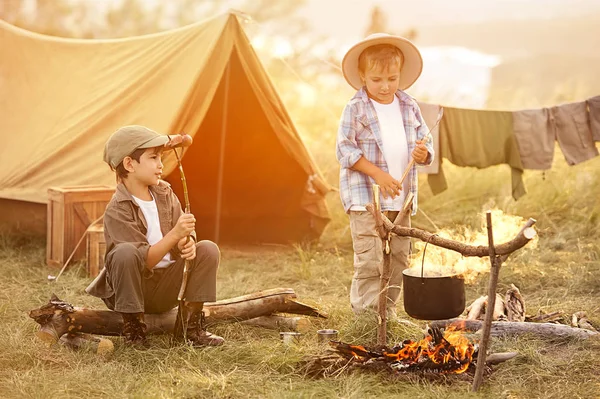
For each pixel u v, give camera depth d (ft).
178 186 25.72
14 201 23.29
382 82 14.43
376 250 14.51
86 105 23.34
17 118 24.57
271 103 23.15
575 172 29.37
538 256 21.43
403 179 13.89
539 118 22.45
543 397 11.08
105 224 13.01
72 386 11.44
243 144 25.44
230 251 23.82
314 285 19.47
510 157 22.59
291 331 14.53
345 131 14.60
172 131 20.94
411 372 11.63
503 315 14.97
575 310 16.31
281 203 25.14
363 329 13.80
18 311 15.71
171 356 12.60
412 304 11.76
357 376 11.59
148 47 23.54
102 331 13.14
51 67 25.31
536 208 27.04
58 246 20.35
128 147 12.94
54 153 22.62
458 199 28.58
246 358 12.66
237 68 23.32
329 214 24.79
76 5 48.01
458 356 11.98
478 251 10.68
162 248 12.58
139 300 12.67
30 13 47.73
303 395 10.91
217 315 14.21
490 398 10.91
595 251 21.75
